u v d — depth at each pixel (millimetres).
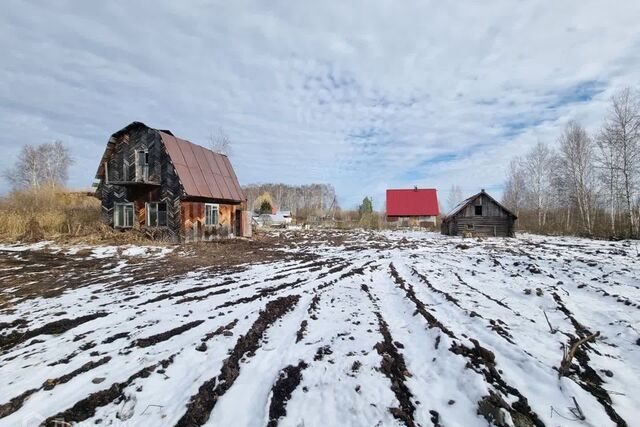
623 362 4875
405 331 6066
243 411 3740
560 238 28188
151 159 19609
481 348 4965
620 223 30047
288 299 7953
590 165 34469
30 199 24344
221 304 7516
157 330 5926
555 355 4973
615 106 28703
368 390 4129
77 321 6477
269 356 5016
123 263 12852
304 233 33625
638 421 3584
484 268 12469
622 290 8305
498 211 31672
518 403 3852
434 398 4008
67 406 3789
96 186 20891
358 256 16406
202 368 4629
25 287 9203
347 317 6797
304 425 3523
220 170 24203
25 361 4887
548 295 7883
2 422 3502
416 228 48469
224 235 23391
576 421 3576
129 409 3701
